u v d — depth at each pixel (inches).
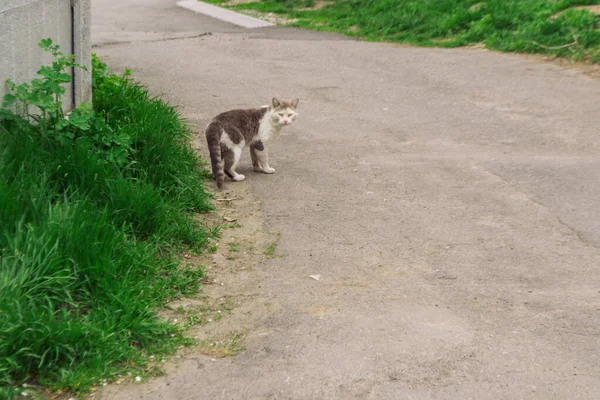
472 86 241.0
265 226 158.2
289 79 250.8
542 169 180.2
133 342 127.9
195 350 127.5
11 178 142.5
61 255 132.0
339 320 132.4
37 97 150.8
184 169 167.6
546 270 144.6
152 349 127.0
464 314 133.8
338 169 182.2
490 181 175.5
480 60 270.5
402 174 179.3
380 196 169.6
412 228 157.5
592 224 158.1
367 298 137.5
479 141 198.5
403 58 277.1
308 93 235.9
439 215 162.1
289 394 119.7
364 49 293.7
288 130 205.2
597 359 124.7
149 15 413.7
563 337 129.0
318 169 182.1
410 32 323.6
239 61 275.0
